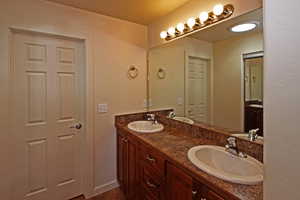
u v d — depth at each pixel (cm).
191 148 144
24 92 186
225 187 90
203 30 179
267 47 58
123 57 246
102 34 227
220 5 152
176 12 212
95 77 223
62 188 212
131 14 226
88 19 215
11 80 176
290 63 52
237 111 151
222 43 162
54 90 203
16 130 182
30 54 188
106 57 231
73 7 204
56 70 204
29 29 179
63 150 212
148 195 166
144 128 235
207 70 179
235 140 139
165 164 139
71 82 214
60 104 208
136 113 259
